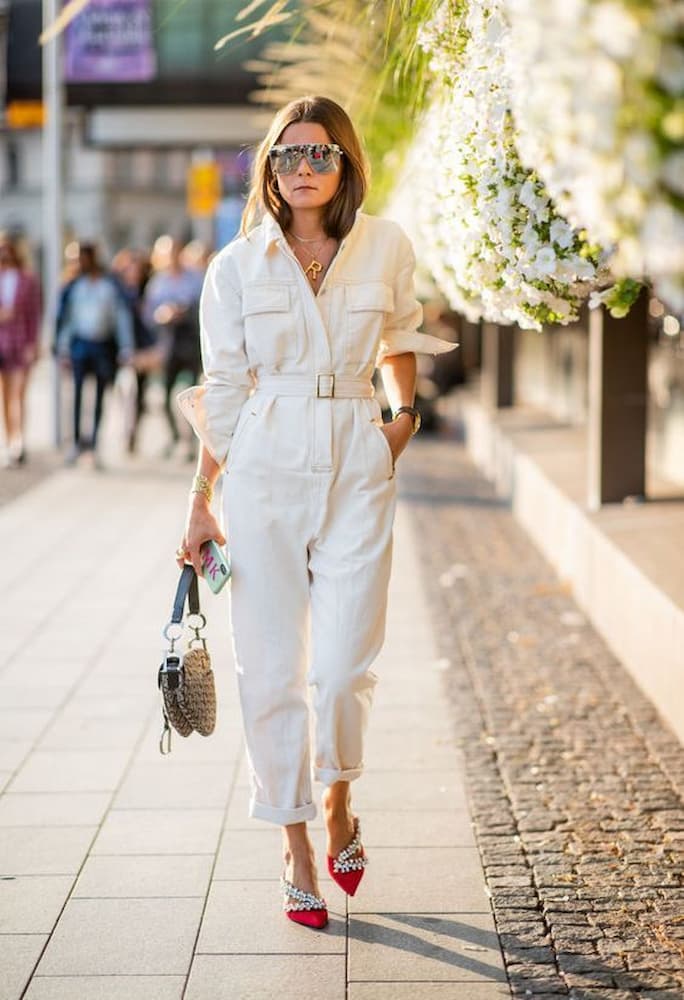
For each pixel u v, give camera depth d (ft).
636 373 29.19
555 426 46.52
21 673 23.26
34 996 12.27
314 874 13.79
